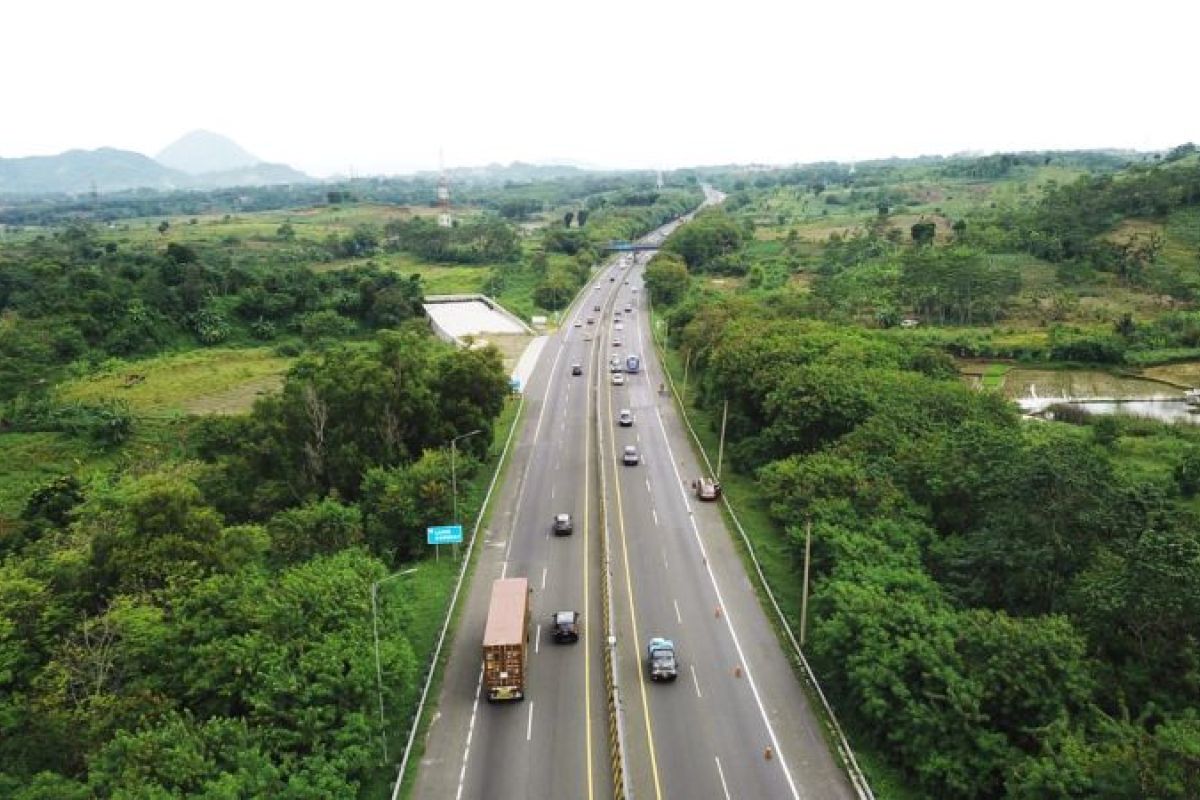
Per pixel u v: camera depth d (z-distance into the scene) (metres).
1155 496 57.50
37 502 82.38
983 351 140.88
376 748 44.59
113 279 156.50
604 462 95.19
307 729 43.09
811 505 64.69
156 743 39.16
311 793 38.41
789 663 55.31
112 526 65.44
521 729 48.84
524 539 75.38
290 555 65.00
